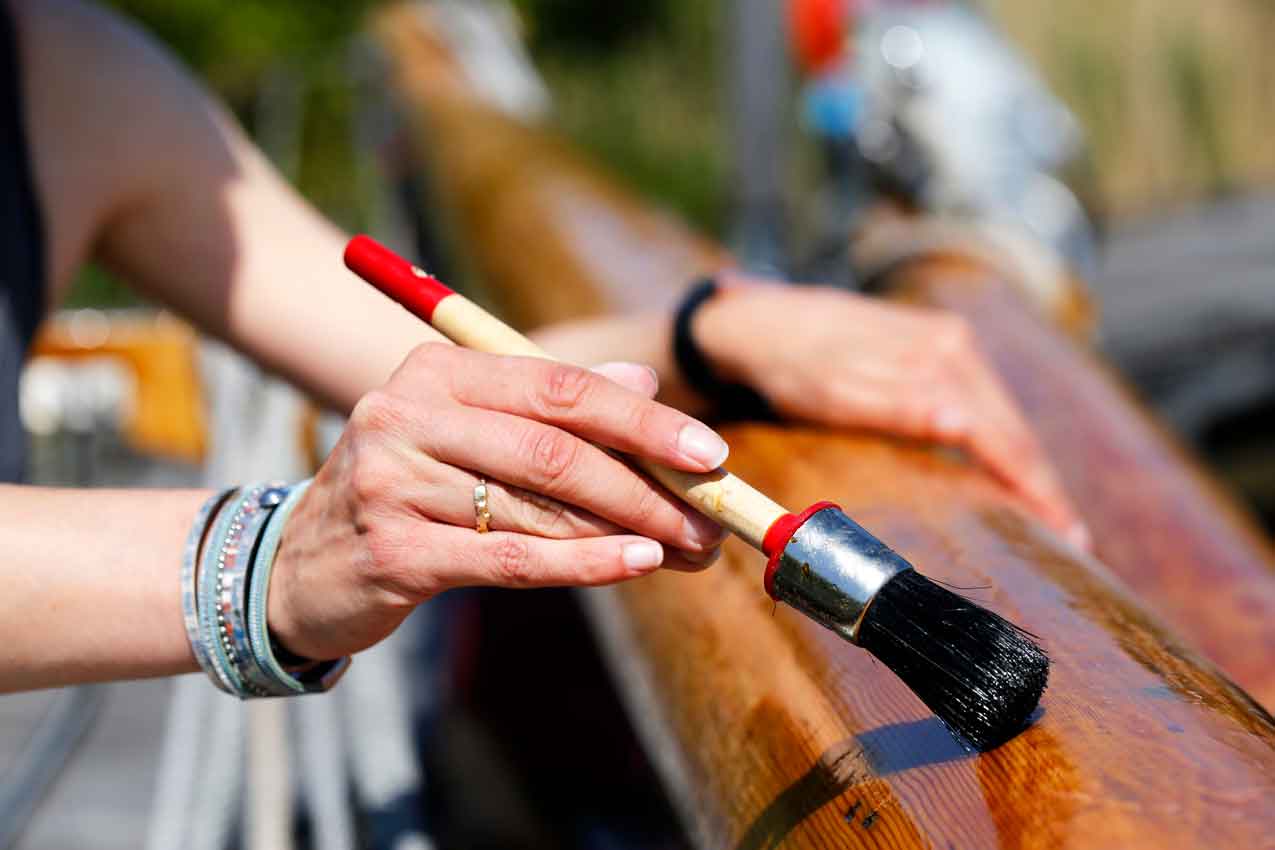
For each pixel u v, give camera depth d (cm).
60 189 119
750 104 334
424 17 484
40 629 83
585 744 194
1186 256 418
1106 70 736
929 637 67
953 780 66
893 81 245
